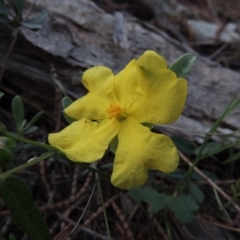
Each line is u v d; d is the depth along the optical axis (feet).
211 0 1.02
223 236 0.55
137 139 0.39
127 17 0.75
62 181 0.57
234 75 0.70
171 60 0.71
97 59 0.66
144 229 0.51
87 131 0.42
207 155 0.53
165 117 0.39
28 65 0.65
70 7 0.70
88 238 0.52
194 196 0.53
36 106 0.66
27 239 0.49
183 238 0.54
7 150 0.38
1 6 0.55
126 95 0.42
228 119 0.64
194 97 0.66
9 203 0.35
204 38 0.86
